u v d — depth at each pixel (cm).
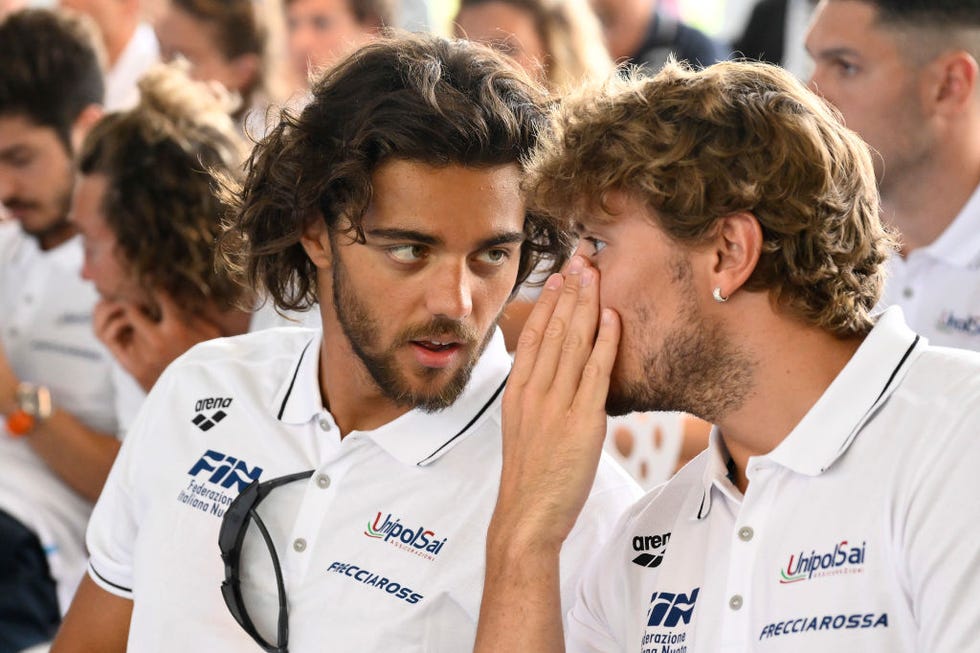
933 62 401
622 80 263
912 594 224
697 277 244
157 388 321
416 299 263
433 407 274
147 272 415
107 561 318
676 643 252
